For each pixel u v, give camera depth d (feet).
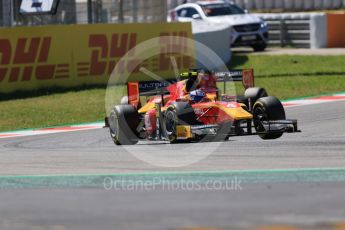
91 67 245.04
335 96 204.44
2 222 75.46
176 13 344.69
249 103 130.21
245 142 128.57
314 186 88.28
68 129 172.65
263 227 69.31
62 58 239.09
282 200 80.84
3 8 260.21
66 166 113.39
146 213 76.95
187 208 78.74
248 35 329.72
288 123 121.90
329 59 290.56
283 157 112.27
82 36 242.99
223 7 339.36
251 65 285.84
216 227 69.92
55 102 217.77
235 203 80.33
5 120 194.59
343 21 342.03
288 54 313.53
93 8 276.00
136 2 285.02
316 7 431.43
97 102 216.13
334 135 134.82
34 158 124.57
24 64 231.91
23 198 88.28
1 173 109.19
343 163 105.29
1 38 227.20
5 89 228.63
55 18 270.67
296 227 68.95
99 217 75.87
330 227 68.64
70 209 80.53
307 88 224.53
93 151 129.70
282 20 350.23
